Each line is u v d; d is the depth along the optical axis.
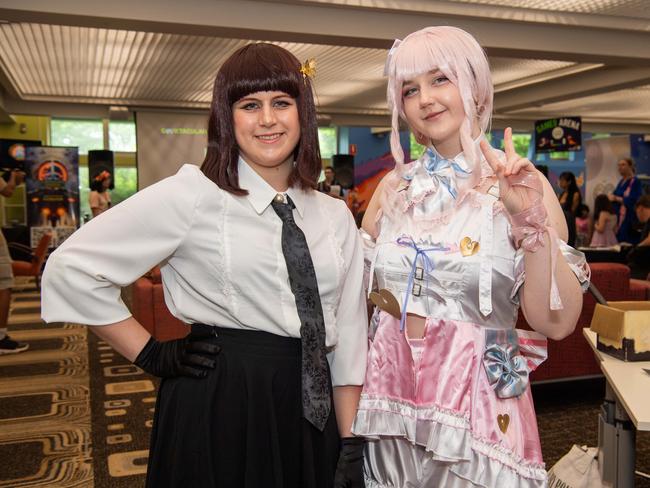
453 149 1.45
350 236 1.50
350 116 13.77
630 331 1.95
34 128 13.27
